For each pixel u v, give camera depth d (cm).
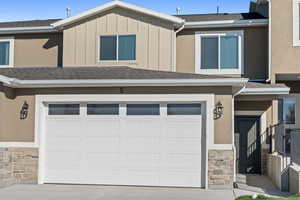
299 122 2027
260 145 1877
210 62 1964
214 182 1393
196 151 1426
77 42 1956
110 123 1476
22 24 2169
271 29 1858
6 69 1764
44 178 1491
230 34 1958
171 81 1412
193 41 1983
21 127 1502
